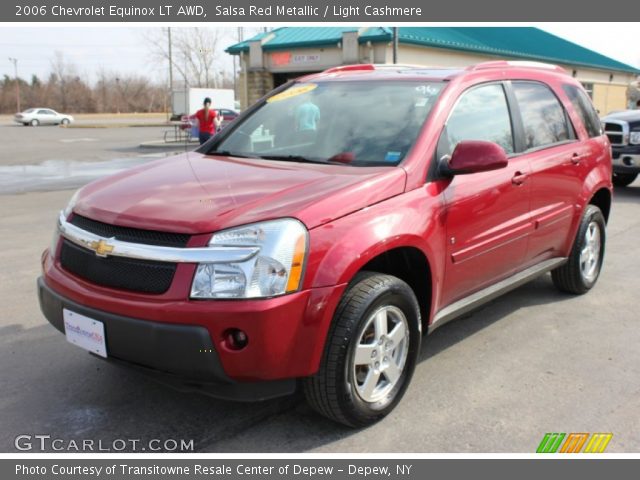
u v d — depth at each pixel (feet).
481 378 12.69
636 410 11.46
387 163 11.50
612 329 15.40
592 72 102.73
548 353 13.96
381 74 14.38
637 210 31.99
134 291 9.46
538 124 15.26
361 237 9.97
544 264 15.81
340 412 10.21
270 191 10.29
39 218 29.12
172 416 11.16
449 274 12.12
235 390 9.43
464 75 13.43
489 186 12.80
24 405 11.45
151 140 97.19
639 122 37.11
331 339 9.84
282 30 70.44
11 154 70.38
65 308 10.18
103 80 291.99
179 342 9.00
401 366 11.19
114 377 12.57
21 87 284.20
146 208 9.98
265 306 8.98
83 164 59.11
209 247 9.10
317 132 13.05
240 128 14.43
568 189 15.90
